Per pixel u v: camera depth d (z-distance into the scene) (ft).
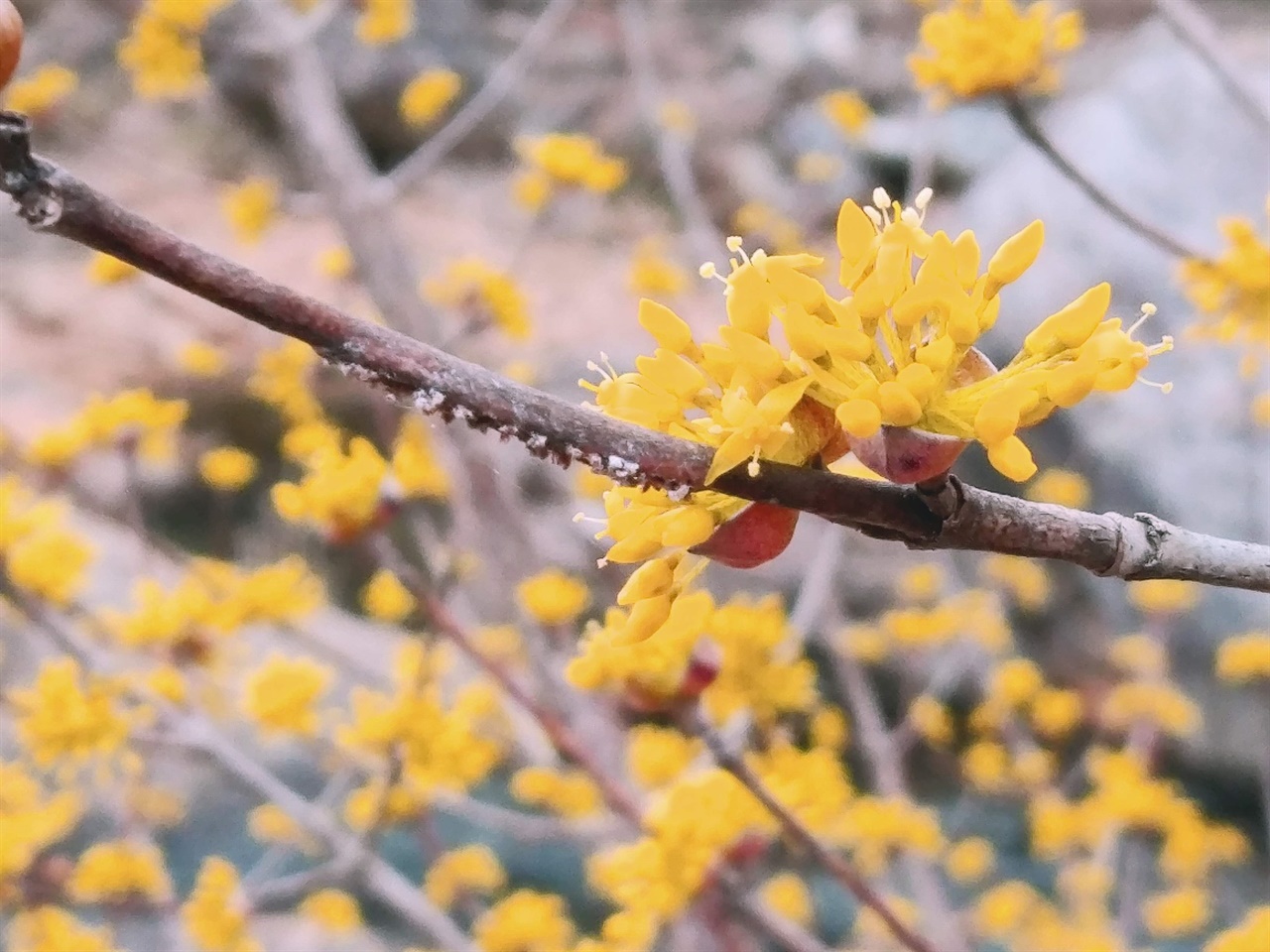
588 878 2.62
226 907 1.45
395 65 4.68
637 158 4.71
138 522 1.81
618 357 3.56
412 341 0.58
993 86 1.09
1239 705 2.85
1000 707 2.34
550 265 4.09
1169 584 2.35
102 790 2.26
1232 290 1.20
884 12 5.22
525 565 1.94
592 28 4.92
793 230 3.13
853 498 0.60
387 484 1.05
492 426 0.58
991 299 0.61
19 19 0.56
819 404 0.61
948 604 2.37
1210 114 3.12
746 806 1.00
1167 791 1.97
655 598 0.62
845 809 1.72
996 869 2.90
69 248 3.94
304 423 2.27
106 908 1.52
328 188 2.05
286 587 1.59
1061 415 3.08
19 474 1.88
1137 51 4.21
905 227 0.61
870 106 4.95
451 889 1.79
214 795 2.74
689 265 4.13
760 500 0.60
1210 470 2.81
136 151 4.24
